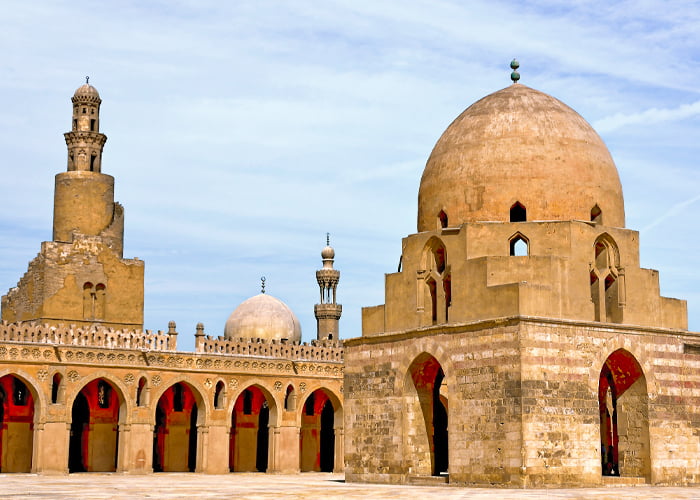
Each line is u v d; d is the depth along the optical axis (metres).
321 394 74.69
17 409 64.00
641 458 43.69
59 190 70.81
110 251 70.38
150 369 64.19
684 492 36.62
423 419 45.47
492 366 41.38
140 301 70.94
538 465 40.06
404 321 45.97
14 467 63.44
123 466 62.56
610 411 49.59
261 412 77.06
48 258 68.00
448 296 45.31
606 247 44.56
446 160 46.12
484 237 43.66
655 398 43.97
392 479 45.09
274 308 82.50
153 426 63.94
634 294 44.50
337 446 70.94
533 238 43.28
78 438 67.38
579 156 45.09
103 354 62.59
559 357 41.25
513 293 41.31
